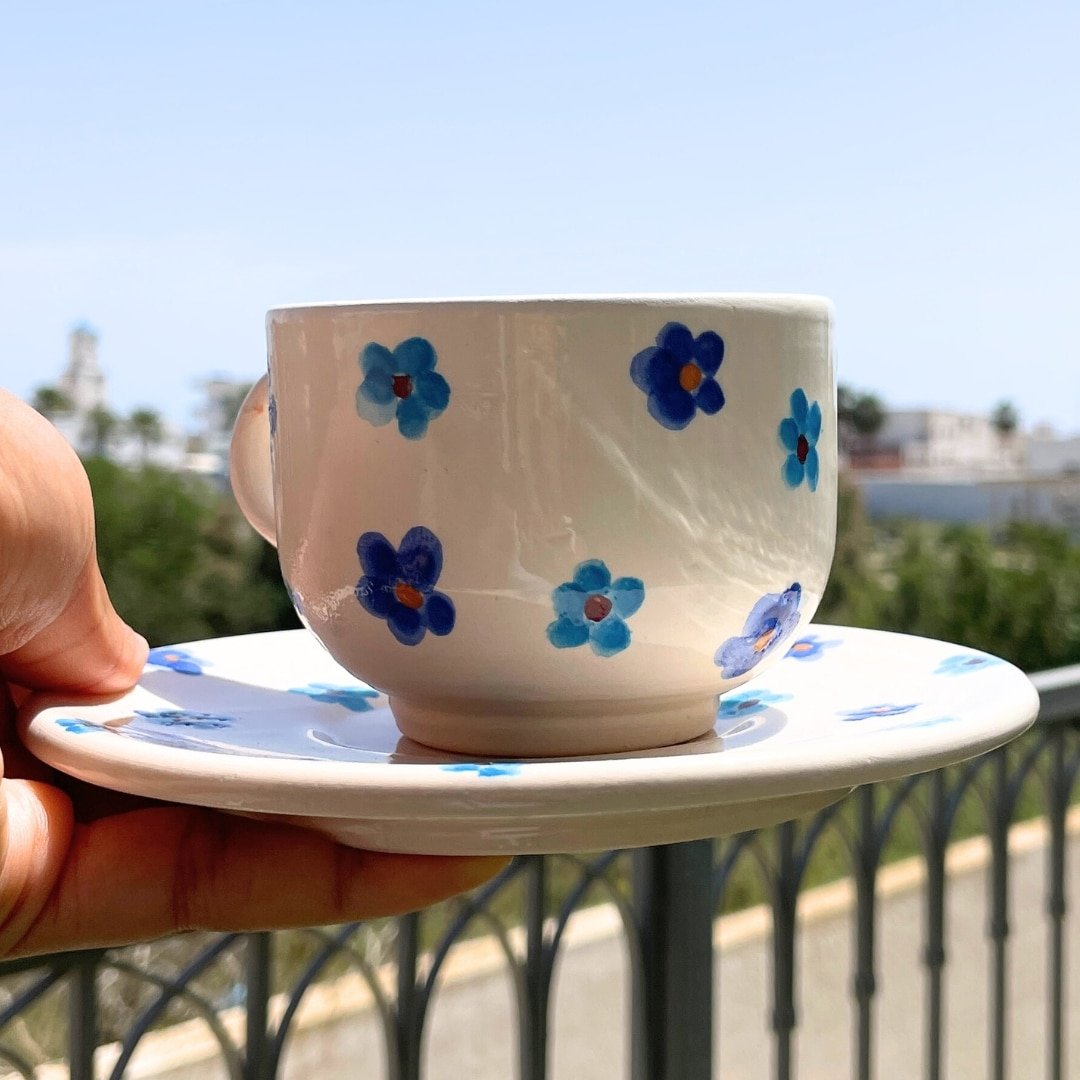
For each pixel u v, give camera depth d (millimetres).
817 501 565
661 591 524
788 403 541
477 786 414
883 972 2332
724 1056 2152
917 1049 2172
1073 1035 2164
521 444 510
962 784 1254
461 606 528
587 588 520
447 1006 2051
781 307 535
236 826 590
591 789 414
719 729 597
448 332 511
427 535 525
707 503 521
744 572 537
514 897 2295
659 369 509
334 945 842
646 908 963
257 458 643
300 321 551
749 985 2240
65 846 578
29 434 566
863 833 1175
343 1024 1946
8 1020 693
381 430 528
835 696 623
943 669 616
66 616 584
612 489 511
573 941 2180
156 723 587
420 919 880
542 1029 938
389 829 456
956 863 2479
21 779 609
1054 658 3668
